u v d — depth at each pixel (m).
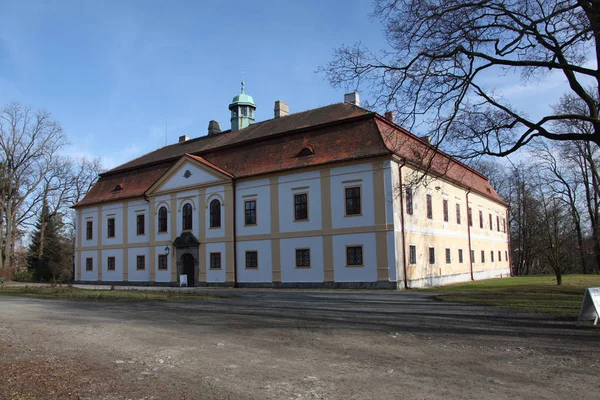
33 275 54.97
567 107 27.23
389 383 6.58
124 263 42.50
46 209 57.88
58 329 11.67
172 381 6.77
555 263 30.53
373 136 29.69
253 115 44.59
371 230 28.77
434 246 34.62
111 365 7.75
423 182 18.53
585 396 6.00
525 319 12.70
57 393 6.18
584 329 10.98
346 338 10.02
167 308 16.73
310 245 30.88
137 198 41.97
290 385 6.51
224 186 35.22
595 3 12.71
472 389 6.29
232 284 34.06
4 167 52.50
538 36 14.09
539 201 46.88
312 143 32.12
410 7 14.51
